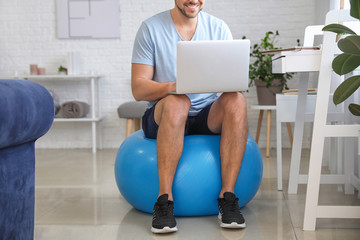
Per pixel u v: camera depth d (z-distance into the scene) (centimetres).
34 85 140
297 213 197
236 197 185
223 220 174
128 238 168
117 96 478
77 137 485
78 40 478
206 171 184
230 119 183
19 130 122
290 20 452
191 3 194
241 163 193
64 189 263
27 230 140
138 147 198
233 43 171
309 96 250
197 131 206
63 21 475
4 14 482
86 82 480
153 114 192
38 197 243
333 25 143
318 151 168
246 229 175
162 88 187
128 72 476
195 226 180
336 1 326
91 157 407
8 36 483
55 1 476
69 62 454
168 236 169
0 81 123
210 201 187
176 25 205
